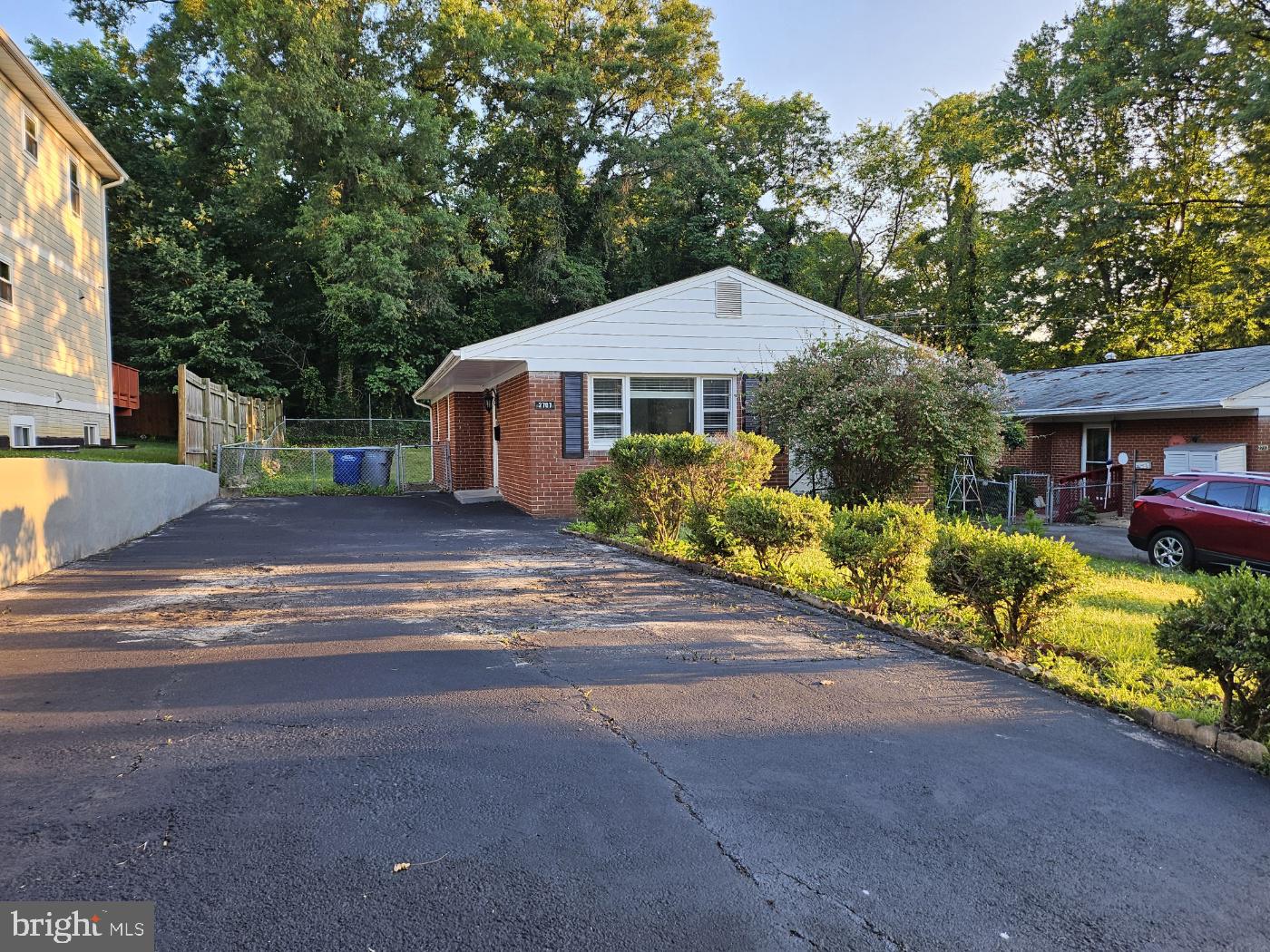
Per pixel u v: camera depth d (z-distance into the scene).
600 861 2.56
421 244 29.56
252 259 32.28
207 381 17.00
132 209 29.92
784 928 2.23
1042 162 31.39
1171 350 29.36
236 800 2.92
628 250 35.38
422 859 2.55
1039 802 3.07
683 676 4.55
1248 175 25.55
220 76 31.08
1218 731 3.70
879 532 6.31
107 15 30.52
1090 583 5.45
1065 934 2.24
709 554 8.44
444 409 21.53
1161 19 24.38
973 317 37.72
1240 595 3.80
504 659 4.84
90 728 3.61
